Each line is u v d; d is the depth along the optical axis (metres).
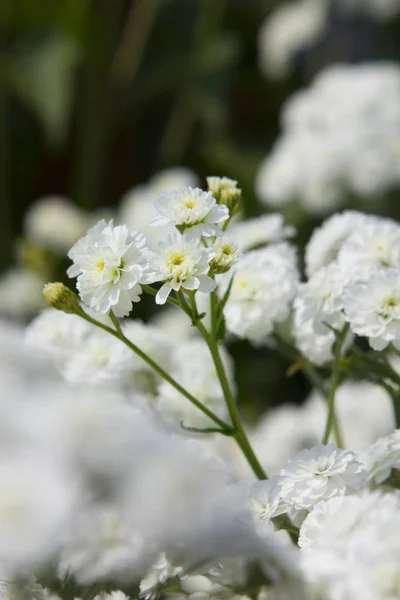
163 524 0.36
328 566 0.38
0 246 1.48
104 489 0.36
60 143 1.60
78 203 1.52
